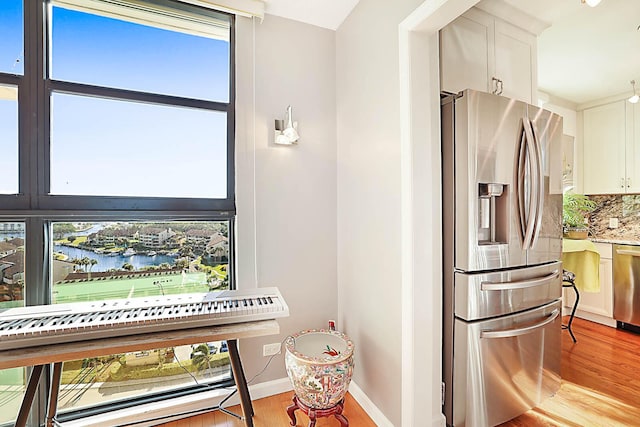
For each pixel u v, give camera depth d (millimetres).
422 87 1524
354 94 1999
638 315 2934
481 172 1598
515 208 1710
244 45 1970
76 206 1655
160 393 1861
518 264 1728
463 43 1802
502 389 1689
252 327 1409
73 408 1696
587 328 3123
